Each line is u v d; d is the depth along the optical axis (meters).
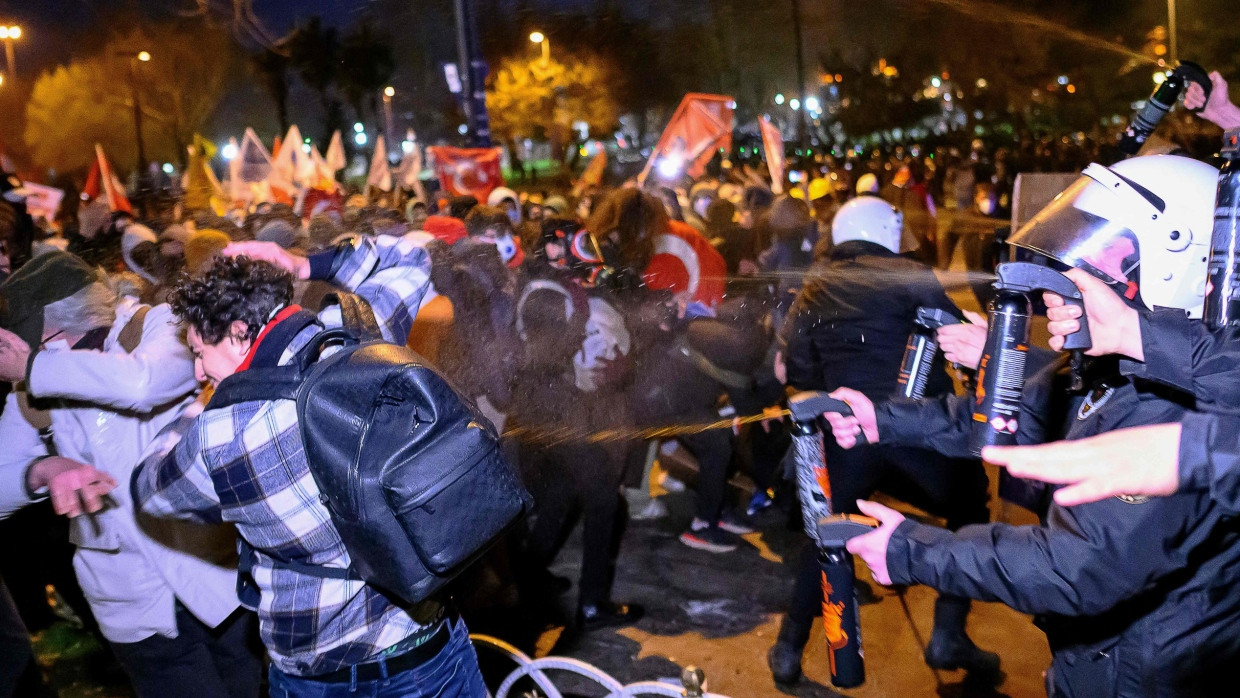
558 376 4.00
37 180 18.75
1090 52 22.20
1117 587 1.46
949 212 16.28
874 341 3.28
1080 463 1.15
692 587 4.52
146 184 14.54
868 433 2.10
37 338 2.59
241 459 1.81
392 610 2.00
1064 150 18.61
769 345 5.14
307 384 1.77
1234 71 18.83
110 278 3.57
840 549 1.70
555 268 3.98
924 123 25.19
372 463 1.70
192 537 2.68
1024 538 1.54
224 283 1.95
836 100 25.62
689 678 2.50
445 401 1.75
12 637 2.53
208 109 19.23
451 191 10.43
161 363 2.52
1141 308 1.64
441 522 1.71
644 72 22.72
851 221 3.47
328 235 4.82
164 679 2.79
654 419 4.64
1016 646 3.74
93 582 2.70
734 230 7.43
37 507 4.09
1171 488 1.13
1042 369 2.05
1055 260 1.79
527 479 4.17
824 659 3.75
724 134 11.53
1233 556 1.51
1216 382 1.38
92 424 2.58
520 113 20.77
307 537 1.87
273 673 2.11
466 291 3.98
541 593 4.54
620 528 4.76
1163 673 1.57
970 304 9.95
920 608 4.11
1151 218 1.60
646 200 4.74
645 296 4.52
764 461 5.43
